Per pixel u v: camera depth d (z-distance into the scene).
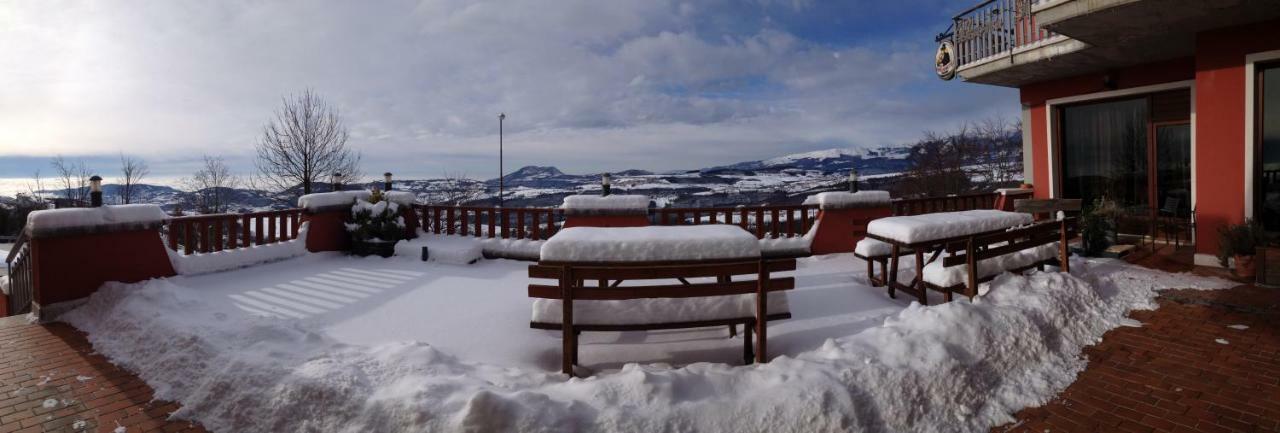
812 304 5.20
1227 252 5.80
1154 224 7.34
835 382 3.14
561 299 3.60
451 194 38.81
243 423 3.12
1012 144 23.38
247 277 6.81
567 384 3.29
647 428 2.81
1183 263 6.40
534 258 7.87
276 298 5.76
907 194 25.66
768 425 2.87
